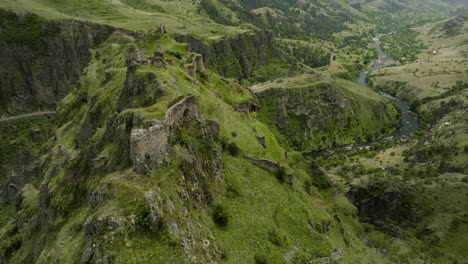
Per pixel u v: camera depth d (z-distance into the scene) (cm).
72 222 4441
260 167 6341
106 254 2989
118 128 4834
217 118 7512
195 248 3494
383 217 12056
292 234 5175
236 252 4100
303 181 8525
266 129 9931
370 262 7056
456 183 12619
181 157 4259
